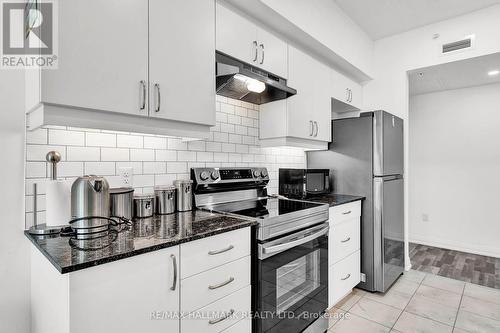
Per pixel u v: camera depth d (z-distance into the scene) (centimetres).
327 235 194
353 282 237
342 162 266
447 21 278
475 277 283
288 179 242
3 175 115
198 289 114
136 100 119
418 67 295
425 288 257
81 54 103
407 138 305
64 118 103
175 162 173
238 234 132
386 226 247
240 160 216
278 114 215
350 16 269
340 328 193
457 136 387
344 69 286
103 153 141
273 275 146
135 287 94
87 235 108
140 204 146
